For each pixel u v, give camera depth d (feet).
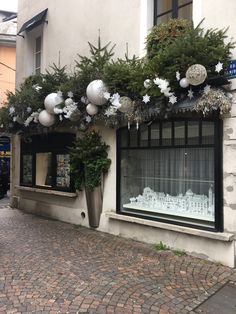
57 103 26.23
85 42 28.99
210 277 17.01
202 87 18.80
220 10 19.42
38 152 34.63
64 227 28.02
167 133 22.49
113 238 24.22
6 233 25.95
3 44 62.69
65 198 30.48
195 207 20.99
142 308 13.83
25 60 37.81
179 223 21.02
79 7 29.68
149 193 23.65
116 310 13.66
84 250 21.34
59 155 31.32
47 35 33.78
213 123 19.85
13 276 17.04
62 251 21.13
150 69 19.75
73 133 29.63
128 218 23.48
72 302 14.30
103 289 15.52
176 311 13.64
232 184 18.63
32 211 35.40
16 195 39.01
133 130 24.40
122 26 25.38
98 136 26.21
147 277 16.93
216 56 17.87
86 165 25.96
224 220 19.02
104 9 27.04
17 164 38.83
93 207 26.35
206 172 20.52
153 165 23.48
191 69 17.62
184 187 21.71
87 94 23.45
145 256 20.13
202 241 19.76
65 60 31.30
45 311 13.55
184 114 20.59
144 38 23.68
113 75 21.91
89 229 27.17
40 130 31.42
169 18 22.80
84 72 24.30
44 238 24.35
